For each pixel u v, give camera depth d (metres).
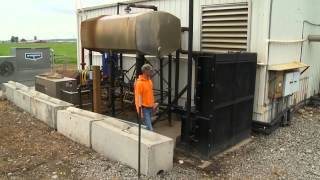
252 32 7.40
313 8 9.89
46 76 11.11
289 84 7.82
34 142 6.99
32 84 13.71
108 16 8.03
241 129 6.99
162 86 8.85
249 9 7.34
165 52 7.22
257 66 7.39
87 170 5.55
